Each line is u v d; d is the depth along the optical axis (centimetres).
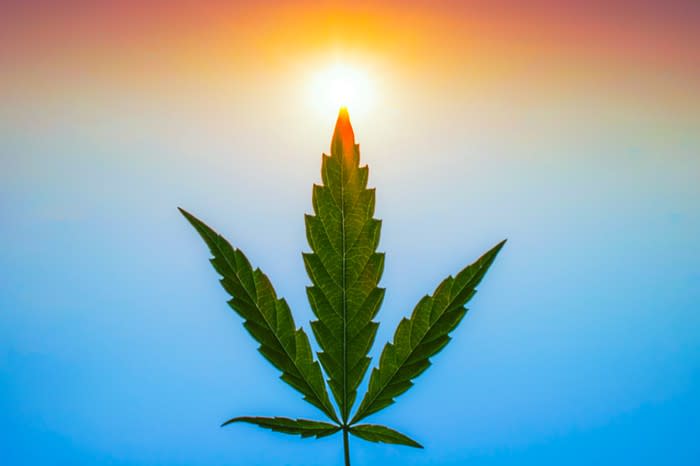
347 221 33
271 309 33
